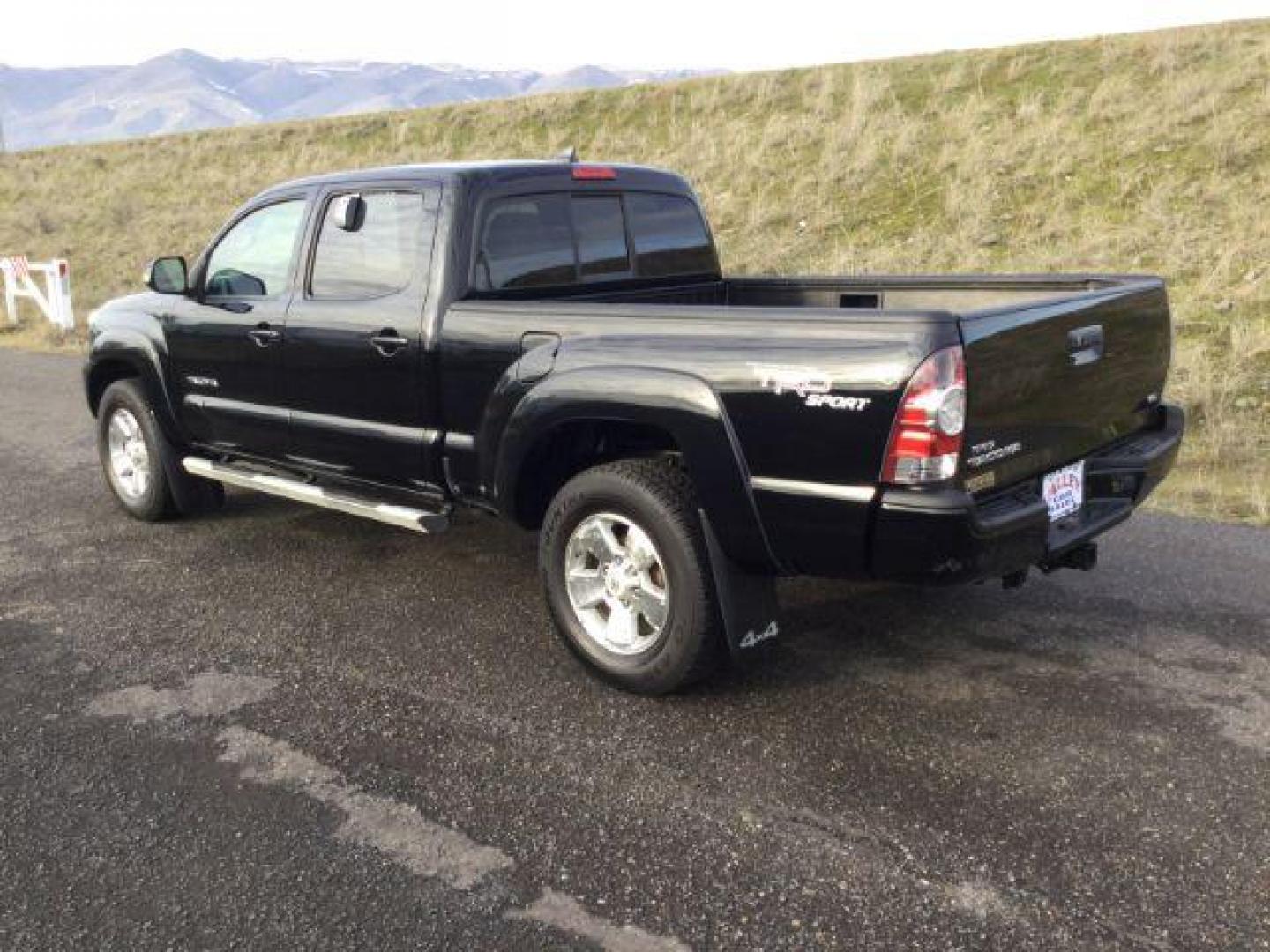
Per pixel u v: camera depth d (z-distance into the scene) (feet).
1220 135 42.47
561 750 11.14
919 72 60.80
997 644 13.58
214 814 10.01
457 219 13.73
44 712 12.15
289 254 15.96
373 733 11.58
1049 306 11.09
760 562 11.36
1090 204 41.81
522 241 14.56
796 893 8.71
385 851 9.41
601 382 11.85
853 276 16.52
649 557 12.05
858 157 52.65
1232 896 8.58
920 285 15.79
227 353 16.92
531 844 9.46
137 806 10.18
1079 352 11.64
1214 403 25.62
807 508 10.65
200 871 9.16
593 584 12.81
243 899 8.77
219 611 15.26
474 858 9.29
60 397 33.94
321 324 15.17
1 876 9.14
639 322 11.79
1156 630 13.87
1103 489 12.78
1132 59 53.21
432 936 8.28
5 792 10.46
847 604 15.11
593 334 12.16
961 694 12.23
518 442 12.78
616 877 8.96
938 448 9.87
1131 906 8.47
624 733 11.49
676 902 8.63
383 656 13.65
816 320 10.43
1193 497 20.11
